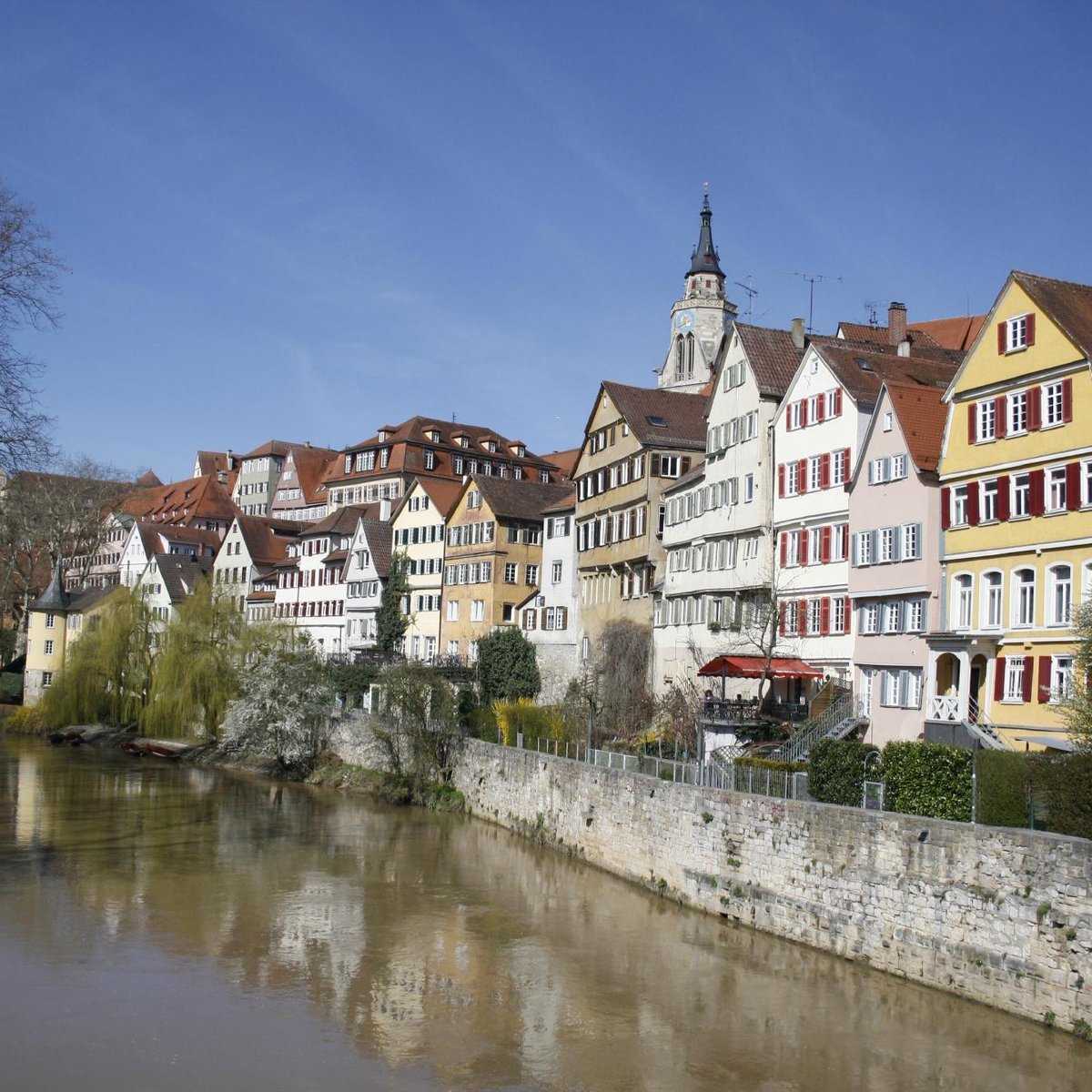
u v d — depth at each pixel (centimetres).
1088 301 3616
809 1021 2434
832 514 4500
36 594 11056
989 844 2427
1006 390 3656
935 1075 2147
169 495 15688
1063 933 2236
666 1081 2159
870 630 4188
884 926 2681
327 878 3825
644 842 3712
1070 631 3328
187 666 7425
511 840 4578
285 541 11406
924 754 2727
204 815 5088
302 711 6675
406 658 6631
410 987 2683
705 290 11619
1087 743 2514
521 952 2961
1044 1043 2222
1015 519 3581
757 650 4747
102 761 7038
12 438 3250
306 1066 2212
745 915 3156
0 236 3222
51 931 3077
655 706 5259
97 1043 2297
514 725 5288
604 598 6525
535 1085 2142
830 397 4553
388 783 5788
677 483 5772
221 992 2627
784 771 3228
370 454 11388
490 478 7931
